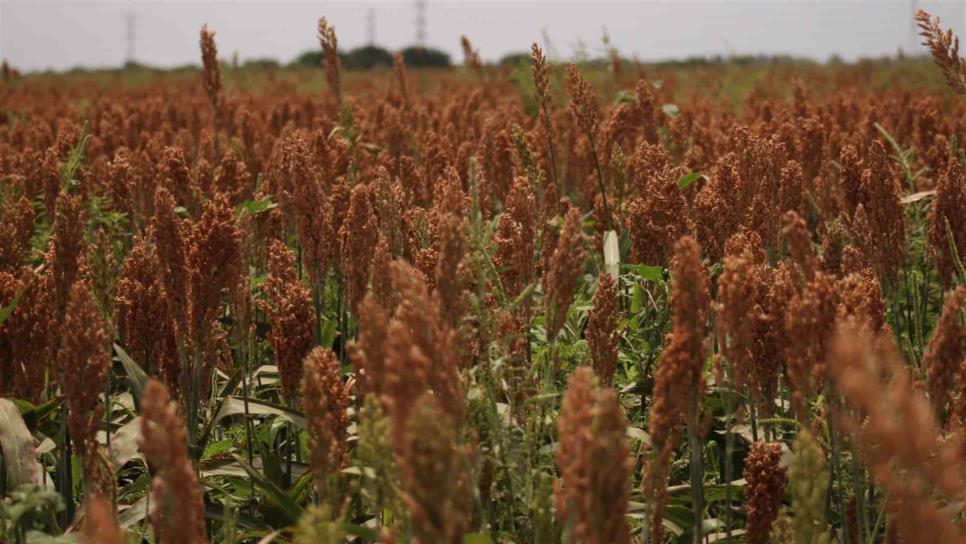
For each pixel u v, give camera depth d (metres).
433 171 7.96
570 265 3.42
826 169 7.05
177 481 2.41
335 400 3.30
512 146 7.61
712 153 9.27
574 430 2.41
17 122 13.66
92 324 3.30
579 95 6.92
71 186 7.65
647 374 4.99
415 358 2.34
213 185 7.39
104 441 4.41
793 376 3.03
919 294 6.50
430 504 2.11
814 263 3.05
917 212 6.92
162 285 4.12
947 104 14.19
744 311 3.08
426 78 31.30
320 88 28.39
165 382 4.19
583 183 9.12
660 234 5.18
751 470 3.37
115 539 2.26
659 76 26.09
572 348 4.42
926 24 5.44
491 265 3.64
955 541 1.99
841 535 3.60
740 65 31.09
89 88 29.55
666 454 2.99
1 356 4.02
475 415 3.33
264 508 4.07
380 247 3.88
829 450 3.70
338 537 2.68
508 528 3.50
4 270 5.04
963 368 3.15
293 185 4.86
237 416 5.26
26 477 3.67
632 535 3.81
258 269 6.59
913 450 1.92
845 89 20.33
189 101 18.78
